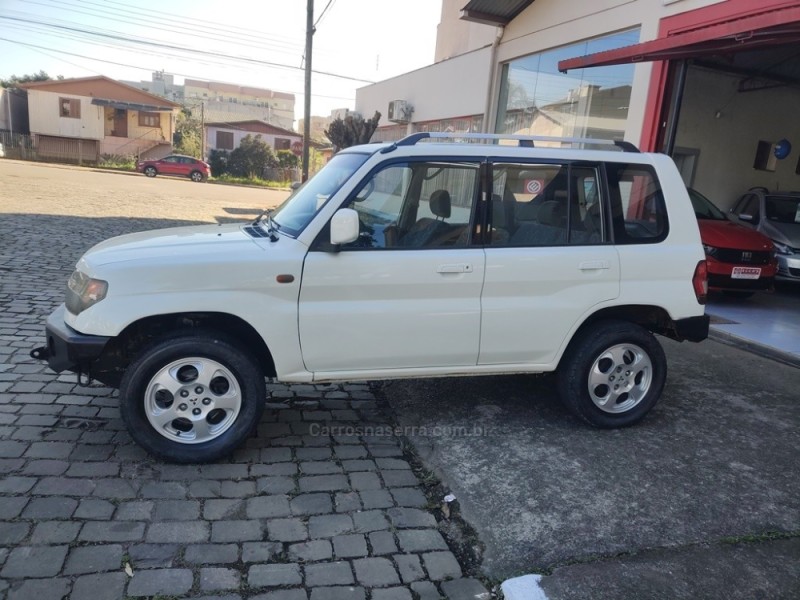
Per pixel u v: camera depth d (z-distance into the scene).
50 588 2.50
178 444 3.52
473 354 3.95
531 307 3.95
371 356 3.76
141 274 3.35
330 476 3.57
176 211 17.58
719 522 3.28
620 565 2.89
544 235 4.01
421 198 3.81
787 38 6.69
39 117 43.69
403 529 3.11
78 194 19.98
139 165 38.78
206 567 2.71
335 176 4.03
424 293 3.76
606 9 10.19
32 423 3.86
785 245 9.50
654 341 4.26
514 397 4.89
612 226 4.11
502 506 3.35
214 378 3.58
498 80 13.88
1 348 5.08
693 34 6.84
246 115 89.31
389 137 20.55
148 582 2.59
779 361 6.26
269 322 3.53
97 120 44.91
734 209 11.48
